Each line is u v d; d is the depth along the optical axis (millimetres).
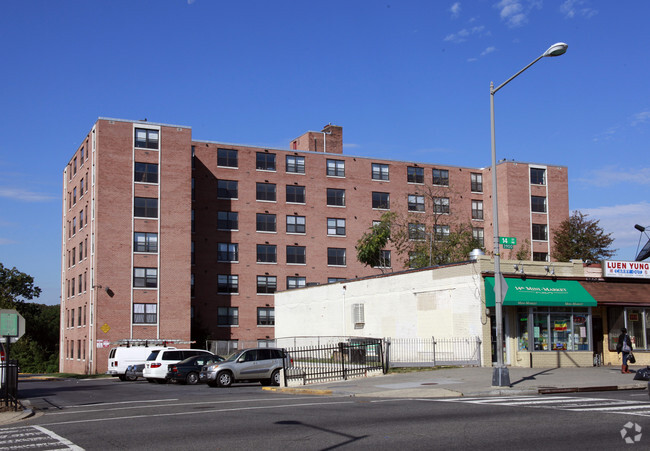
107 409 19609
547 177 73500
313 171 70625
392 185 73125
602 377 26188
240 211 67312
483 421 14180
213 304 65125
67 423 16000
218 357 36875
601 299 34281
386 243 68000
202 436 12930
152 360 39062
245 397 22969
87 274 59625
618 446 11219
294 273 68312
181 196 60000
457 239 59781
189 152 60844
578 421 13977
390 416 15438
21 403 22359
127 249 57656
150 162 59281
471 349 32375
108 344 56000
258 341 60781
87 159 61656
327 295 49125
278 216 68625
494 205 23531
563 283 33906
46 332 93250
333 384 26797
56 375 59312
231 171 67500
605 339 35375
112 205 57594
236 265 66438
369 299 43125
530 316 32688
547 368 31328
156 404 20734
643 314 36188
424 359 36219
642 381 24578
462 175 75812
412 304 38125
